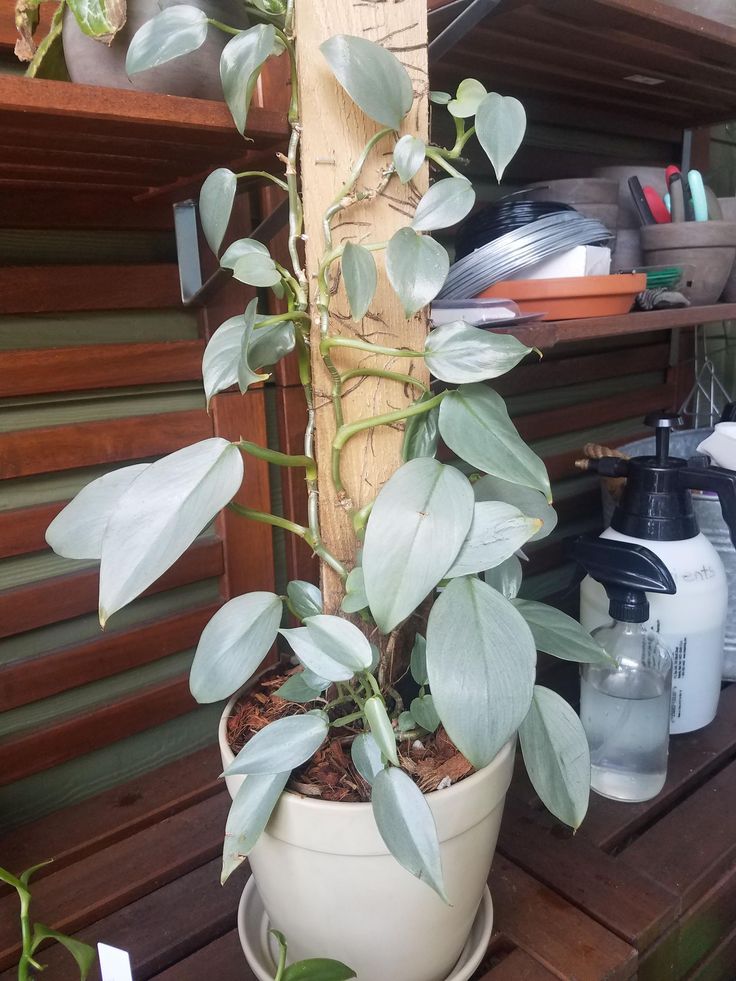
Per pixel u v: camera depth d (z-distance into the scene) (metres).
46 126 0.36
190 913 0.52
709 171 1.14
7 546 0.57
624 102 0.87
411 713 0.42
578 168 0.94
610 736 0.63
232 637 0.40
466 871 0.40
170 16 0.37
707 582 0.68
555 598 0.92
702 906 0.55
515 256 0.63
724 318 0.78
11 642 0.59
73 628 0.61
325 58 0.38
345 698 0.43
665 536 0.68
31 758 0.59
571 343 0.96
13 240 0.55
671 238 0.76
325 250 0.40
